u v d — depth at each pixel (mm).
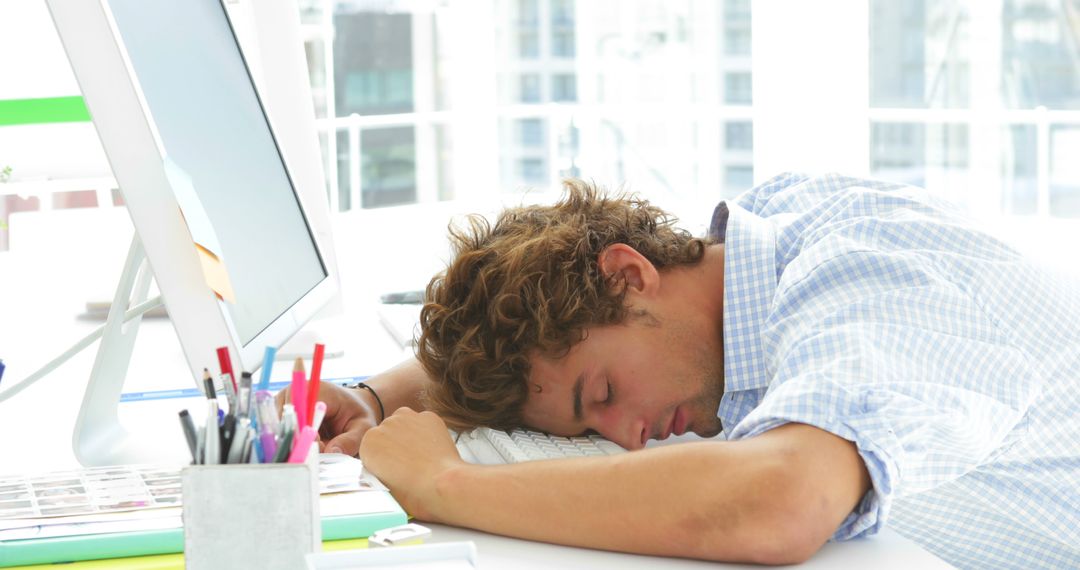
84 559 723
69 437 1122
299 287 1248
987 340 898
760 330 1025
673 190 7566
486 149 3812
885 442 789
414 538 719
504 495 822
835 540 824
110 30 814
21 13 1499
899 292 913
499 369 1038
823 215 1113
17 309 1794
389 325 1709
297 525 617
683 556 773
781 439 788
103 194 2293
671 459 785
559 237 1062
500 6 7973
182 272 847
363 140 7145
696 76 7746
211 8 1269
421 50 7137
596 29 7871
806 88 3398
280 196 1307
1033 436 1029
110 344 1025
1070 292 1063
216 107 1111
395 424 928
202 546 611
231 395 668
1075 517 1038
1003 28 7109
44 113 1524
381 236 2803
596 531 784
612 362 1024
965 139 7371
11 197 2828
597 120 3873
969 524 1064
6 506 795
